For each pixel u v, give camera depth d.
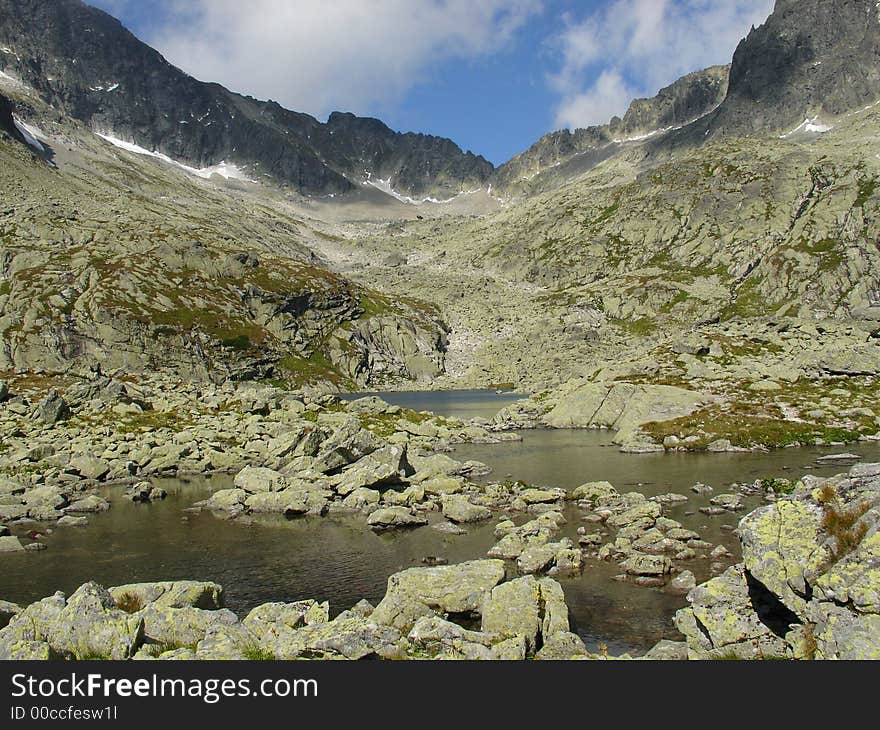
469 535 40.16
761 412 76.56
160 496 53.75
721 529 37.84
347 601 29.14
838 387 84.56
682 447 68.75
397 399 167.38
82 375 115.00
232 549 38.38
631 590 28.77
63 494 51.94
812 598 18.09
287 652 19.25
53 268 193.00
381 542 39.31
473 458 68.56
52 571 34.31
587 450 72.25
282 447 63.25
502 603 22.69
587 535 37.19
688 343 109.31
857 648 15.87
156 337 179.25
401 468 56.81
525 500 47.53
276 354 199.75
